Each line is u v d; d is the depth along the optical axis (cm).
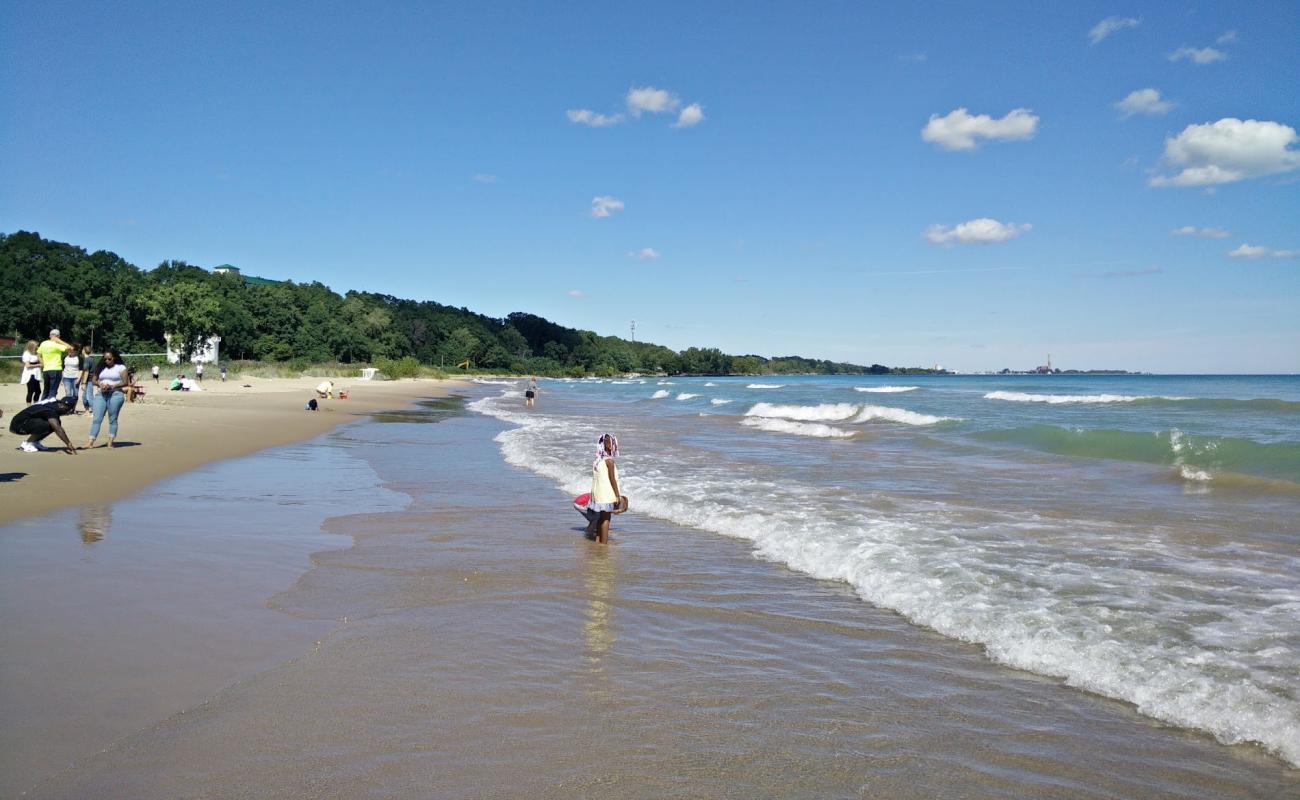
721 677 493
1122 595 647
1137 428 2089
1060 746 404
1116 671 488
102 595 601
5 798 323
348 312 11725
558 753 387
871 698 464
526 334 19362
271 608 596
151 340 7988
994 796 354
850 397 4716
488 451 1798
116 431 1521
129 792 333
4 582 625
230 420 2258
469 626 579
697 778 365
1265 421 2350
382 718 419
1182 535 886
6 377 3528
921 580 691
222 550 768
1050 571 725
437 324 15638
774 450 1856
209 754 370
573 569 758
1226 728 417
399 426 2544
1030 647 532
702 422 2881
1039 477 1377
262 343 9500
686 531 952
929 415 2809
